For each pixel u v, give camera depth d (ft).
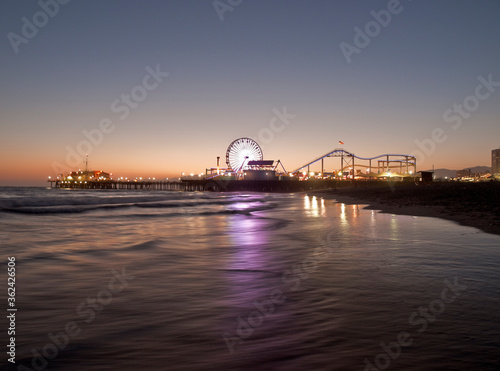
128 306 16.42
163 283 20.77
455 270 23.09
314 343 12.09
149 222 60.39
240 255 29.91
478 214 59.00
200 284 20.52
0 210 69.05
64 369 10.39
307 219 64.54
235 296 18.02
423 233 41.09
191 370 10.33
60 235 42.86
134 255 30.17
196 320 14.51
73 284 20.58
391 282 20.27
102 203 112.37
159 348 11.85
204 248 33.71
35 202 98.94
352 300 16.96
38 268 24.98
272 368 10.39
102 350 11.72
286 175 474.49
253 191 420.36
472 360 10.75
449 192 124.26
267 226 53.47
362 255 28.76
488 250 30.14
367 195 180.04
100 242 37.58
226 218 68.39
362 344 11.96
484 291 18.29
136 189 618.44
